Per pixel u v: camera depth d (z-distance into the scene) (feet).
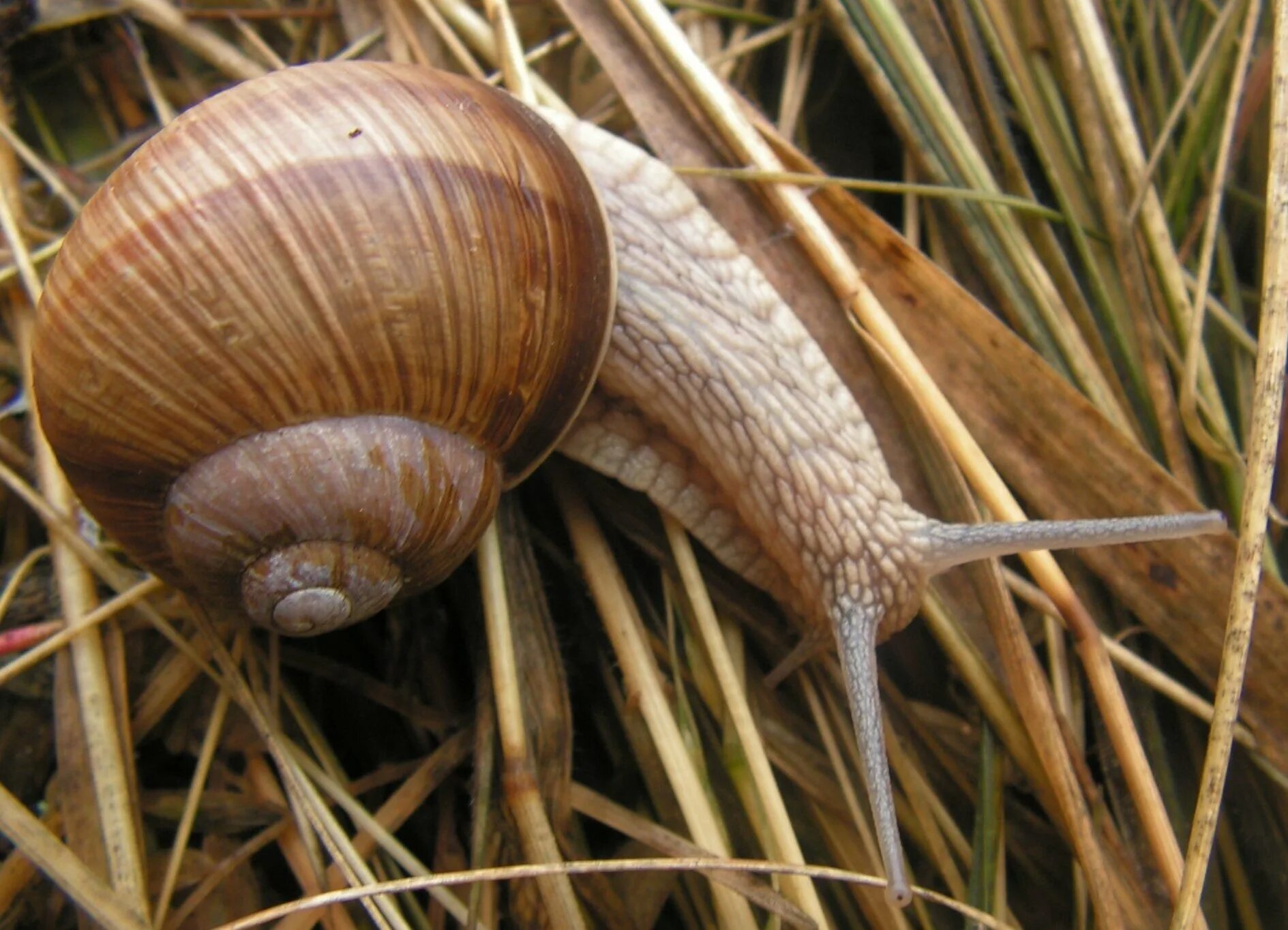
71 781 0.59
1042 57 0.66
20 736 0.61
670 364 0.60
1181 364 0.64
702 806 0.59
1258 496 0.56
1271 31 0.67
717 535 0.62
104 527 0.57
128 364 0.54
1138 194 0.64
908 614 0.61
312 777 0.60
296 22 0.71
